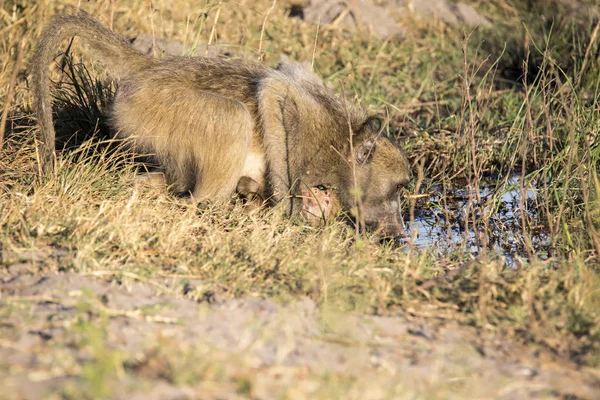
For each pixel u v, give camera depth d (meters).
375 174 11.44
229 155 10.28
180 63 10.99
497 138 14.79
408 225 11.99
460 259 9.59
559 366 6.46
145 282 7.53
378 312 7.38
